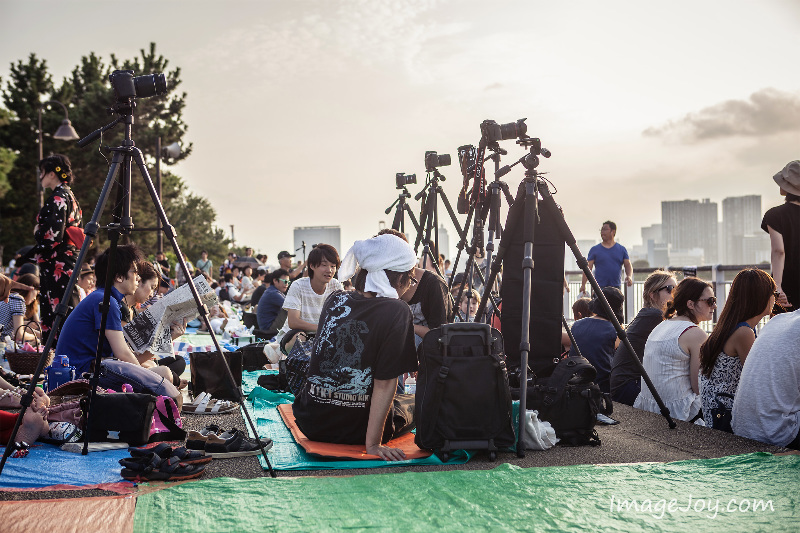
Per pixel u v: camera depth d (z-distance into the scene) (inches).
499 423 144.0
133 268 178.5
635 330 209.9
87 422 149.5
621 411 191.0
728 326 170.9
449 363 142.5
